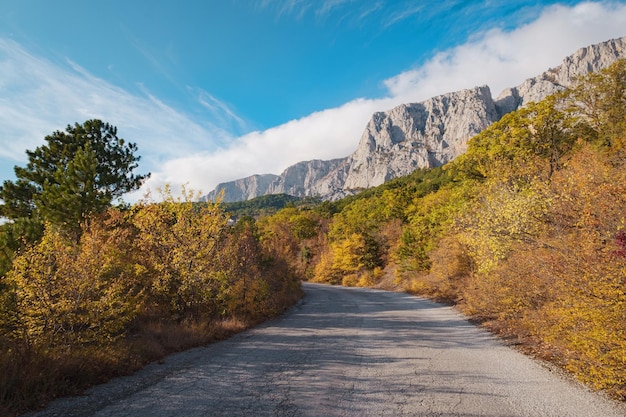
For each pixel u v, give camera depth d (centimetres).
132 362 696
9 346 617
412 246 3553
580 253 669
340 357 803
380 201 6912
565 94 2722
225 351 874
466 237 1426
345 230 6406
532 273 933
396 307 1927
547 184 1087
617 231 636
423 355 816
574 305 616
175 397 528
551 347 808
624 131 2091
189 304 1139
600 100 2539
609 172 869
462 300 1752
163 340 898
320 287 4356
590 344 566
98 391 553
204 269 1162
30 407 470
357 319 1488
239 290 1425
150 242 1116
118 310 766
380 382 608
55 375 547
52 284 711
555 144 2689
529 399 517
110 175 1795
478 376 640
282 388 575
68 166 1347
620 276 541
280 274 2216
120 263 939
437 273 2314
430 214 3497
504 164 1560
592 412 467
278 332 1179
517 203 1128
